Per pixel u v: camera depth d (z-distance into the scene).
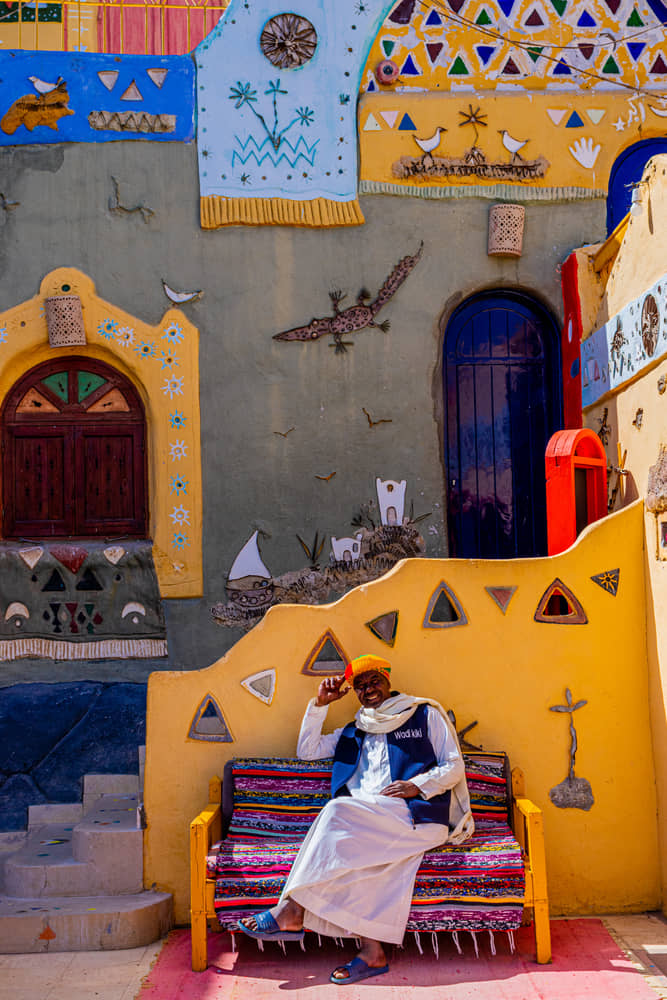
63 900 4.57
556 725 4.80
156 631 6.34
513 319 6.91
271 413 6.52
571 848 4.73
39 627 6.26
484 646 4.82
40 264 6.49
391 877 4.03
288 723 4.77
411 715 4.45
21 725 6.07
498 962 4.11
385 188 6.66
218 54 6.66
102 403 6.57
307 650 4.81
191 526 6.39
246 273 6.58
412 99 6.71
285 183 6.63
